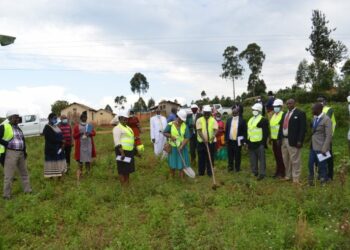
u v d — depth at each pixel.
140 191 9.29
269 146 16.03
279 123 10.73
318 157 9.27
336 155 13.02
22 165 9.75
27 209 8.23
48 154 10.77
